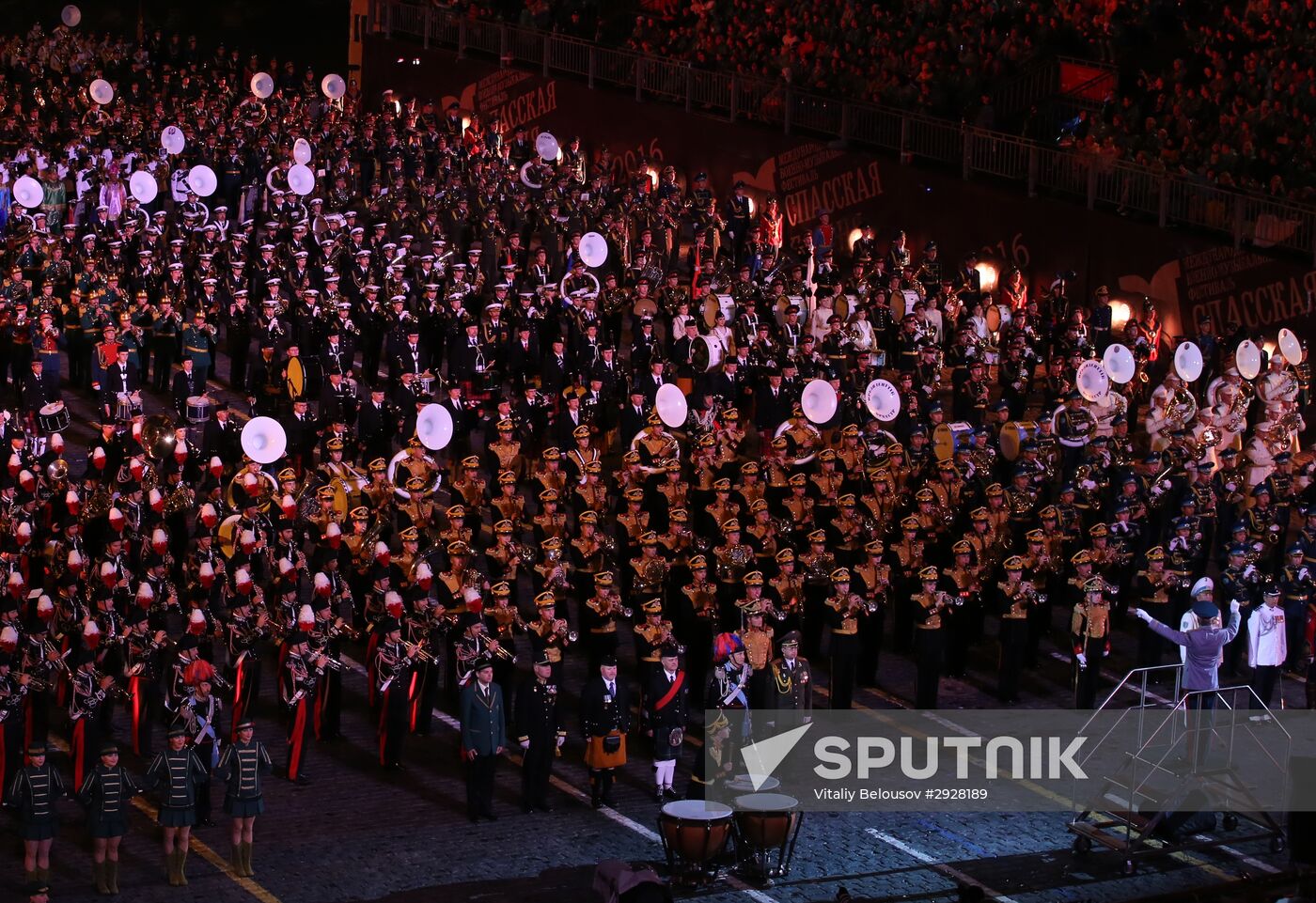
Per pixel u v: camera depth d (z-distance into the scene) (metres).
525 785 34.56
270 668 40.03
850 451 45.31
